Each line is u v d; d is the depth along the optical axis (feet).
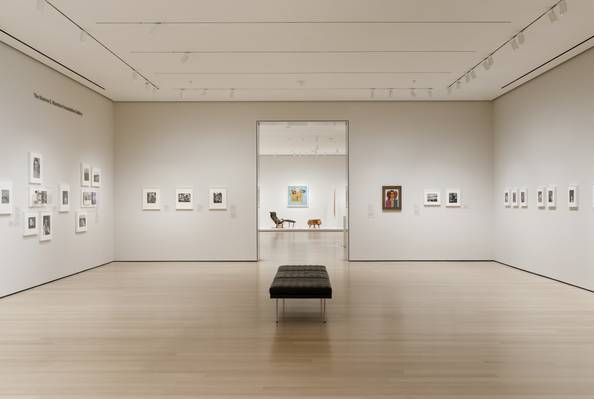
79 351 18.16
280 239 72.23
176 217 45.80
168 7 24.14
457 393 14.11
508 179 42.50
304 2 23.66
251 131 45.96
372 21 26.23
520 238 40.19
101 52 31.01
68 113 36.76
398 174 45.98
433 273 37.99
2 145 28.50
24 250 30.68
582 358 17.24
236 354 17.76
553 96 34.96
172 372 15.87
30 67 31.55
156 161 45.85
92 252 40.93
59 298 28.25
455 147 45.98
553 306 25.84
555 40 28.99
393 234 45.96
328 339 19.70
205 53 31.60
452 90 41.65
